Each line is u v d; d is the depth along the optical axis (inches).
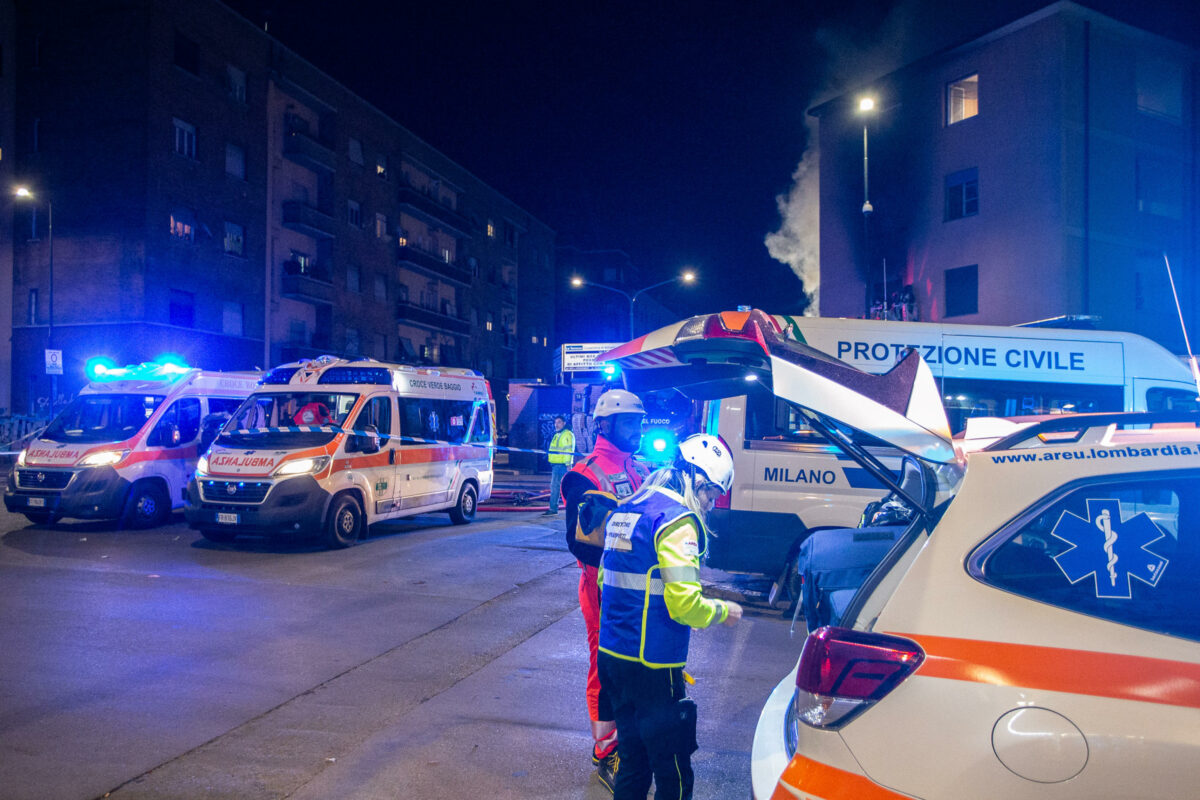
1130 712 76.9
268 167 1322.6
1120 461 88.4
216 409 508.7
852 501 289.6
